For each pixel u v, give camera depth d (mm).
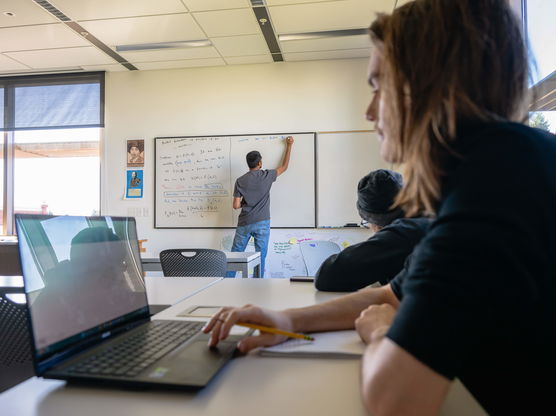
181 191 4605
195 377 559
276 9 3328
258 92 4531
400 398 408
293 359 680
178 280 1650
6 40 3848
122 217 913
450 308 396
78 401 522
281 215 4449
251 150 4512
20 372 930
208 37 3830
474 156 441
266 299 1201
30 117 4773
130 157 4688
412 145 506
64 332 625
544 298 406
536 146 438
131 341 725
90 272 735
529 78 520
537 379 434
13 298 937
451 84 477
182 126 4641
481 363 488
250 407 503
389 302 897
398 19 541
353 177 4379
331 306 865
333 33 3766
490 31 485
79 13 3352
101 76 4703
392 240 1280
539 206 398
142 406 507
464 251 396
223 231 4539
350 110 4395
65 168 4797
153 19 3473
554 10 1971
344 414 485
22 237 588
